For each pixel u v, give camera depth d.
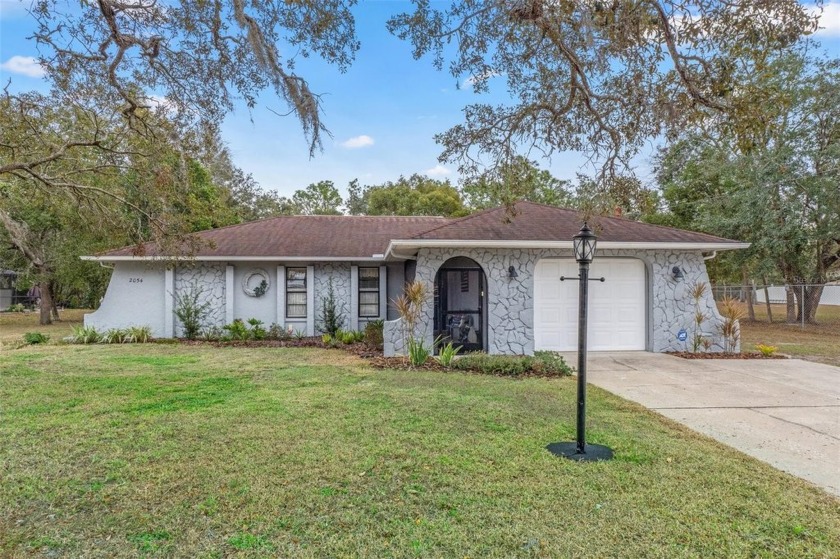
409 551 2.95
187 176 7.69
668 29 4.57
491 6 4.81
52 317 22.67
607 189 5.92
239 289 14.68
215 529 3.20
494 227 11.50
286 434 5.05
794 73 16.38
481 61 5.61
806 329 18.17
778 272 20.31
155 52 5.73
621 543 3.06
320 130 5.35
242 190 31.27
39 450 4.59
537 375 8.59
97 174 8.10
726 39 4.47
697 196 22.28
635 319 11.83
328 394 6.89
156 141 6.98
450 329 11.66
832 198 16.45
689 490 3.83
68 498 3.63
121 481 3.91
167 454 4.49
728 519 3.38
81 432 5.13
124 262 14.16
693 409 6.35
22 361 9.76
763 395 7.16
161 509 3.46
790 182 17.06
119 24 5.52
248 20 4.79
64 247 18.47
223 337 13.98
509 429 5.30
